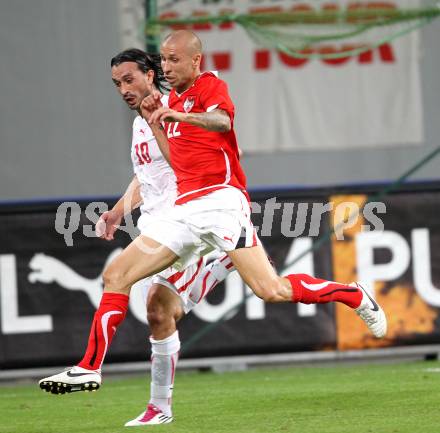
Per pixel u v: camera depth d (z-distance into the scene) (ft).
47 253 96.73
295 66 142.00
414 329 100.22
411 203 100.17
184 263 61.11
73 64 152.87
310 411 66.74
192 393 81.35
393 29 140.36
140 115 65.82
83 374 57.11
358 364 103.65
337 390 77.82
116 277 58.54
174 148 60.18
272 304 99.19
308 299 61.46
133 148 67.97
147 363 97.81
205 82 58.75
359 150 157.28
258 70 140.87
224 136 59.67
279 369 101.40
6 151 152.46
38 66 152.35
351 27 106.32
